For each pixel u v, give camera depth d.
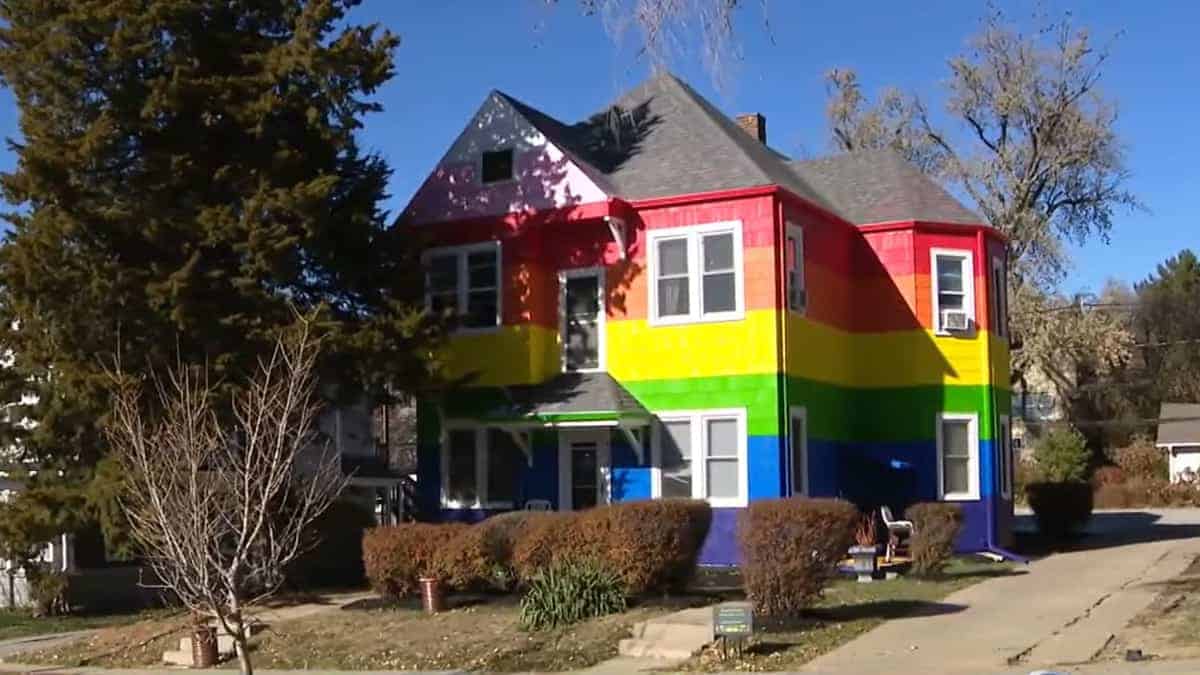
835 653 14.55
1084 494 30.39
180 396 17.02
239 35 22.06
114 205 20.69
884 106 48.19
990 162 45.94
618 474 24.17
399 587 19.19
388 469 31.78
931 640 15.16
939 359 26.44
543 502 24.42
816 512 16.72
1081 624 16.06
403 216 25.95
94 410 20.31
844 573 21.84
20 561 21.59
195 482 11.25
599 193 24.16
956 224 27.03
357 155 23.11
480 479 25.20
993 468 26.39
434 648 16.03
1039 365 50.06
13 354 21.48
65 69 20.73
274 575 12.55
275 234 20.64
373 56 22.14
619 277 24.62
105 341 20.61
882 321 26.86
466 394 25.20
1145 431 61.06
